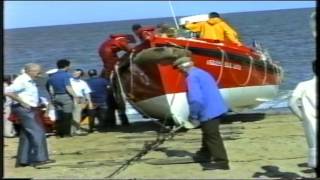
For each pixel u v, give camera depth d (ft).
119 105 46.32
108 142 38.34
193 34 44.57
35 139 30.45
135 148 35.24
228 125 44.19
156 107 41.52
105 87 46.03
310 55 100.22
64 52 201.16
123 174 27.99
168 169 28.84
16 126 42.37
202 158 30.42
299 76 73.05
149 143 35.81
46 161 31.01
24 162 30.37
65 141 39.52
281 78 53.78
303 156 30.99
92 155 33.42
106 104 46.19
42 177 27.53
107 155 33.30
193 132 41.14
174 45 40.45
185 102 40.01
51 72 42.37
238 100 45.29
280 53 105.50
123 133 42.80
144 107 42.65
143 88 41.42
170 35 42.24
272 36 159.74
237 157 31.17
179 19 45.19
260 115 50.96
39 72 30.35
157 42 40.14
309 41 132.36
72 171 29.01
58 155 33.65
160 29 42.27
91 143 38.19
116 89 44.65
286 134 38.47
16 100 29.89
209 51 41.78
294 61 90.94
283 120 46.57
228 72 43.21
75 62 120.16
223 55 42.57
